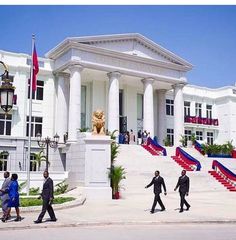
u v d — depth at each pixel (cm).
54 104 3784
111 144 2320
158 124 4519
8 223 1226
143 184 2658
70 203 1695
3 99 1124
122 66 3828
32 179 2414
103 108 4141
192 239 976
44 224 1212
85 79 4100
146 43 4003
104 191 2100
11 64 3591
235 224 1323
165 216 1432
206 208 1719
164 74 4134
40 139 3359
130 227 1225
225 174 3014
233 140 5184
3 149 3397
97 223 1264
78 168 2392
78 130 3400
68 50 3591
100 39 3662
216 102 5444
